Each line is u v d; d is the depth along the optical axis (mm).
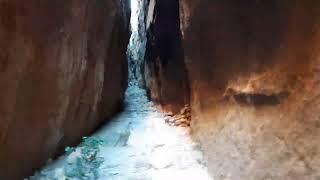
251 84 3465
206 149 5164
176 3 8844
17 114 3982
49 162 5070
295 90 2857
